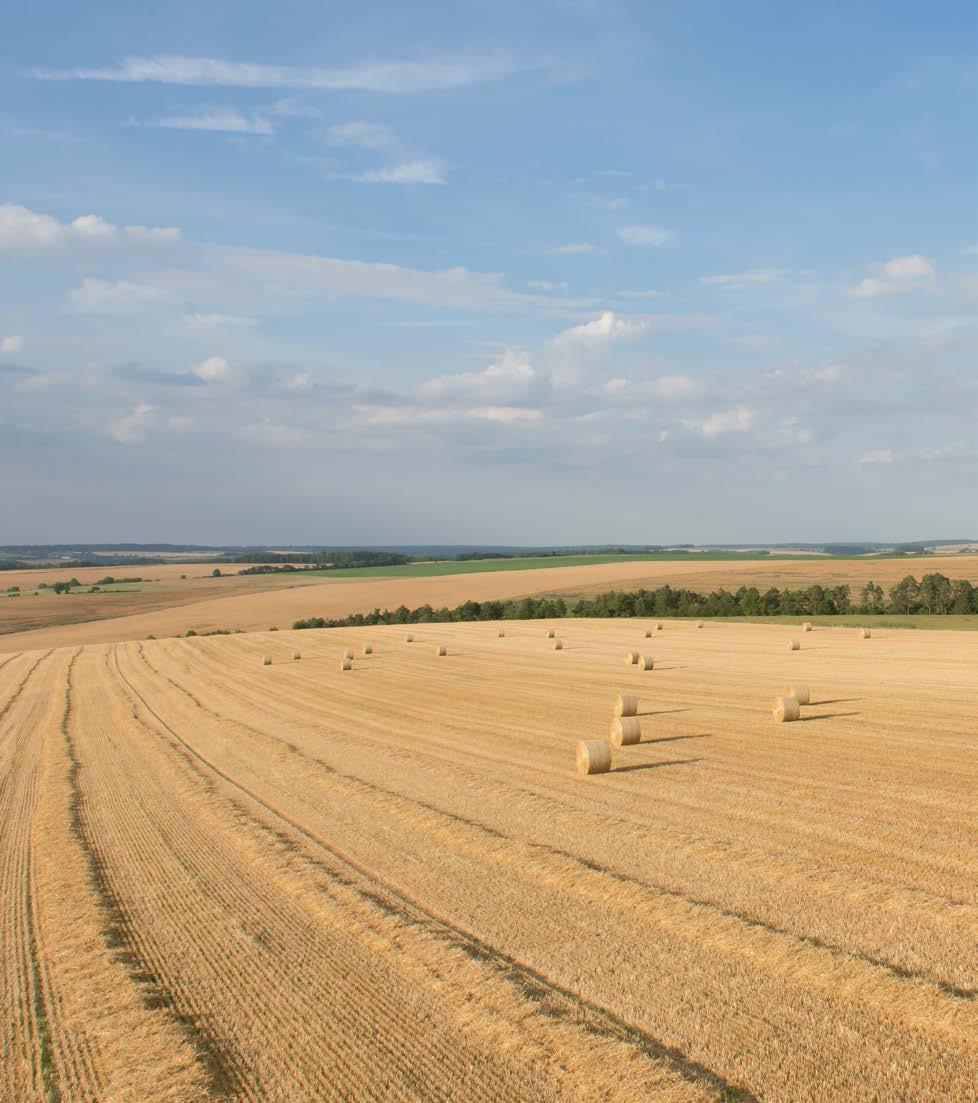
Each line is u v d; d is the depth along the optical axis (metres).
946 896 9.59
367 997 8.02
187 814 15.31
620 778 16.34
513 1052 6.94
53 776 19.44
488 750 19.84
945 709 22.98
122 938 9.73
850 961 8.05
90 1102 6.63
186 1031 7.52
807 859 11.01
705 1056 6.71
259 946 9.29
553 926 9.36
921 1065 6.48
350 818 14.38
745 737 20.16
